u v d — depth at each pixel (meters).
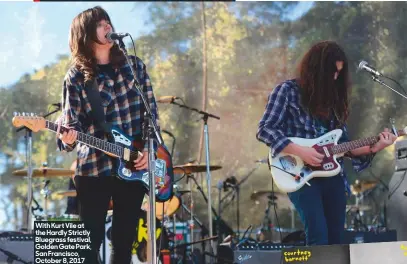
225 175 8.62
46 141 8.12
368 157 4.65
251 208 8.47
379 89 7.95
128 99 4.08
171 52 9.10
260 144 8.68
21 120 3.71
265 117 4.51
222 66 8.92
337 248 3.50
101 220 3.94
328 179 4.46
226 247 5.53
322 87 4.48
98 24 3.99
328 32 8.30
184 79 9.00
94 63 4.00
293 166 4.45
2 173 7.75
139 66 4.17
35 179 8.15
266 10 8.69
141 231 5.16
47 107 7.82
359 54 8.06
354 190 8.00
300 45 8.51
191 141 8.84
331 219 4.47
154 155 3.99
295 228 8.38
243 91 8.80
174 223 6.48
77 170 3.99
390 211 5.60
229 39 8.94
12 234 5.21
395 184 5.56
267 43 8.72
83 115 4.01
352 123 7.99
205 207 8.37
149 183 3.86
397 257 3.36
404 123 7.89
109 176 3.97
